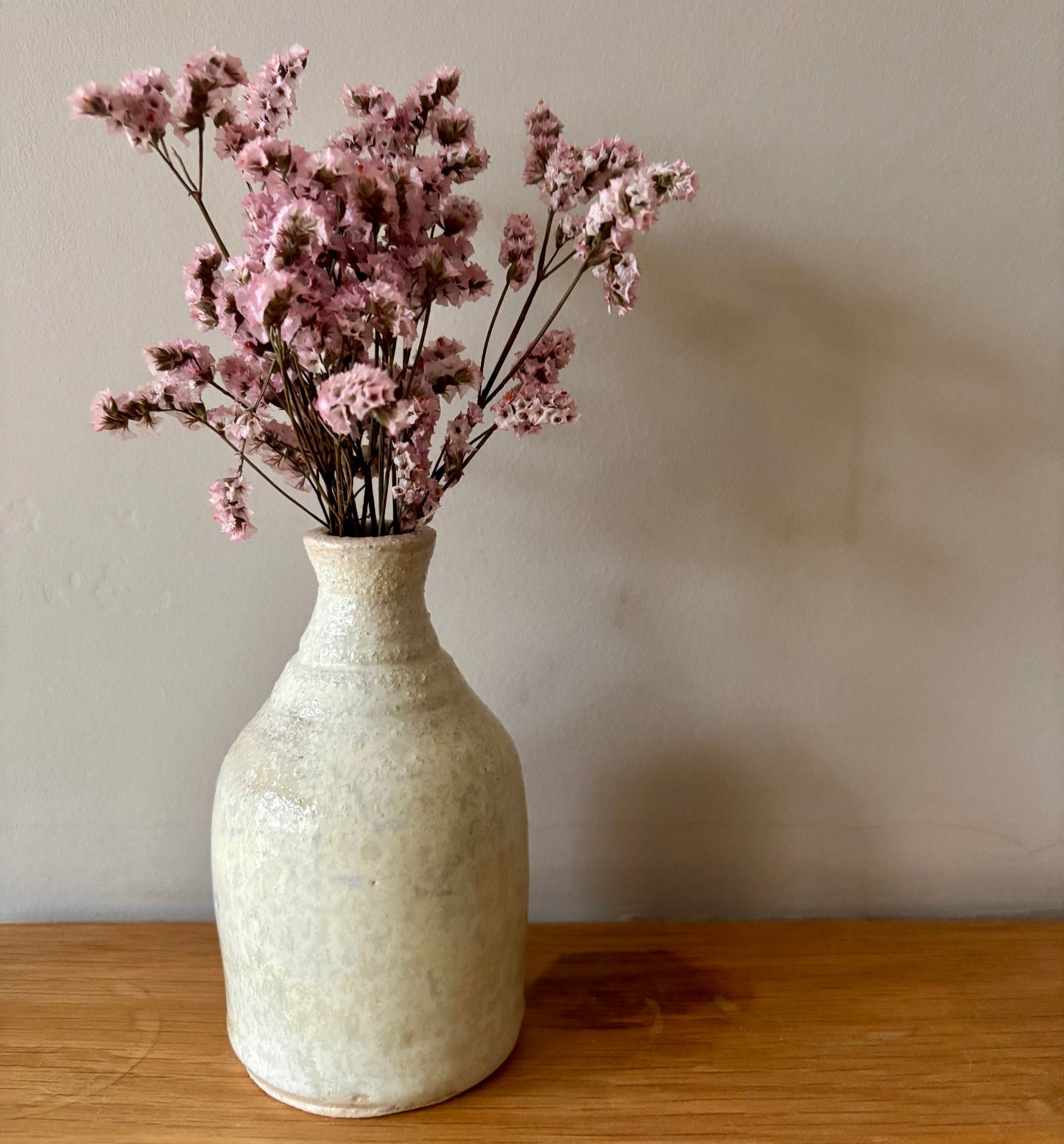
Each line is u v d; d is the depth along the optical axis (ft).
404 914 2.07
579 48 2.65
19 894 3.06
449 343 2.18
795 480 2.89
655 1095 2.29
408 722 2.14
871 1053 2.43
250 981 2.19
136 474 2.83
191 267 2.11
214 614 2.92
